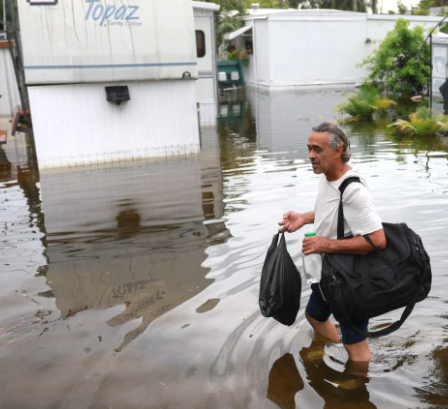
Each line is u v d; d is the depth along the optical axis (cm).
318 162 300
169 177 905
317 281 312
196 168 970
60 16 962
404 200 687
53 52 970
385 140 1190
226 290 446
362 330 313
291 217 347
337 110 1656
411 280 290
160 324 391
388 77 2462
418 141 1158
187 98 1084
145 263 520
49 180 923
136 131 1064
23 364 346
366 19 2788
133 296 445
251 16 2945
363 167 907
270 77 2791
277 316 342
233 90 2912
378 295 289
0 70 1850
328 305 315
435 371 319
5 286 480
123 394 307
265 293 336
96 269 511
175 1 1022
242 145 1205
